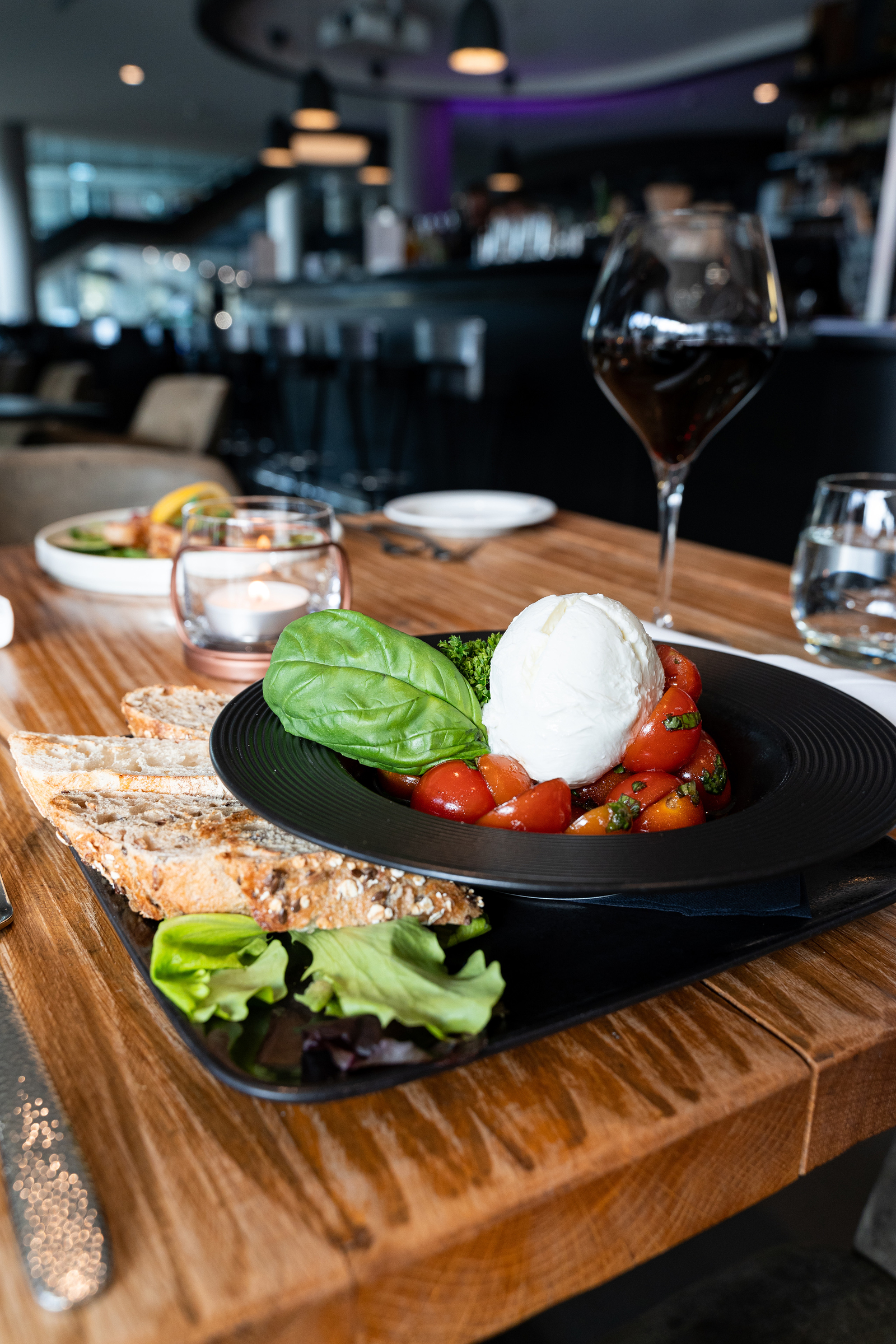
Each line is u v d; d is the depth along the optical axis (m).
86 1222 0.24
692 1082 0.30
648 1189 0.29
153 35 7.05
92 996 0.34
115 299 13.90
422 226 5.81
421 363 4.50
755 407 3.19
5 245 10.34
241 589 0.65
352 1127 0.28
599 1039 0.32
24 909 0.40
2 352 7.89
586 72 7.58
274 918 0.34
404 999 0.30
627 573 0.97
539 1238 0.27
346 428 5.75
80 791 0.44
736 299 0.64
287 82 8.37
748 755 0.45
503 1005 0.31
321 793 0.36
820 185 4.61
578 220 9.24
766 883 0.38
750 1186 0.31
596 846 0.32
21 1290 0.23
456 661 0.46
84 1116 0.29
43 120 9.90
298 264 11.58
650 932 0.36
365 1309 0.25
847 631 0.69
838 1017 0.33
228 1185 0.26
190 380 3.36
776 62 6.71
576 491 4.05
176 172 13.20
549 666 0.38
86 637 0.75
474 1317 0.26
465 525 1.10
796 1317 0.61
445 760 0.40
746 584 0.94
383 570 0.97
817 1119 0.32
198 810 0.42
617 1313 0.96
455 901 0.35
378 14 5.79
